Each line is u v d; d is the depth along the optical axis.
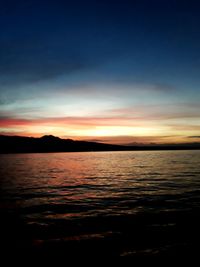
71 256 9.36
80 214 15.60
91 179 38.00
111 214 15.51
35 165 77.88
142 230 12.20
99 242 10.69
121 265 8.62
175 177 38.19
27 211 16.52
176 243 10.50
